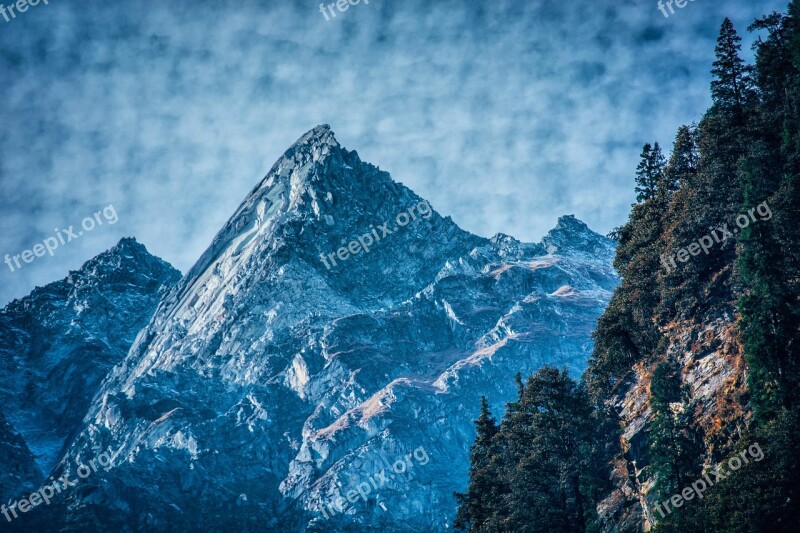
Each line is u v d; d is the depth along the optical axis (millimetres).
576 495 153750
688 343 161250
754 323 130875
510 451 172125
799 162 160750
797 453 121062
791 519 118188
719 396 143625
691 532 126375
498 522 160250
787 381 127000
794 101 170500
